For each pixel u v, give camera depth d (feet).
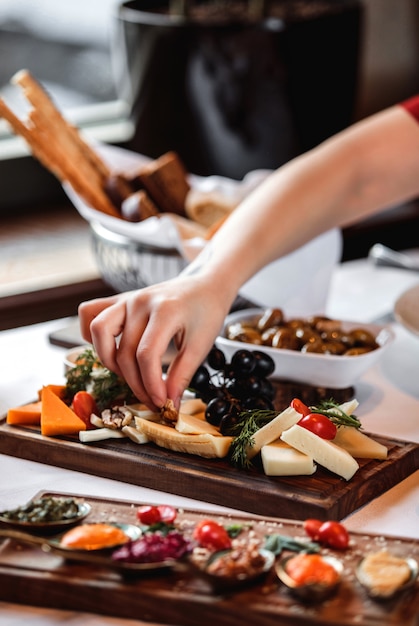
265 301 5.09
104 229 5.19
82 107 8.07
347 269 6.24
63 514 2.92
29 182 7.77
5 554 2.82
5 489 3.41
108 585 2.66
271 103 6.55
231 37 6.38
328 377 4.10
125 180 5.48
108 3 7.93
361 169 4.83
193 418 3.60
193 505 3.29
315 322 4.41
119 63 6.91
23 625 2.66
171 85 6.63
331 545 2.83
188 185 5.66
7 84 7.52
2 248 7.04
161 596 2.61
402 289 5.81
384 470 3.39
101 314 3.67
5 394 4.25
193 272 4.16
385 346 4.18
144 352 3.52
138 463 3.42
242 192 5.74
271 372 3.76
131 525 2.93
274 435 3.37
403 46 8.61
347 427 3.56
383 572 2.63
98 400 3.84
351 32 6.63
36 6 7.50
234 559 2.65
